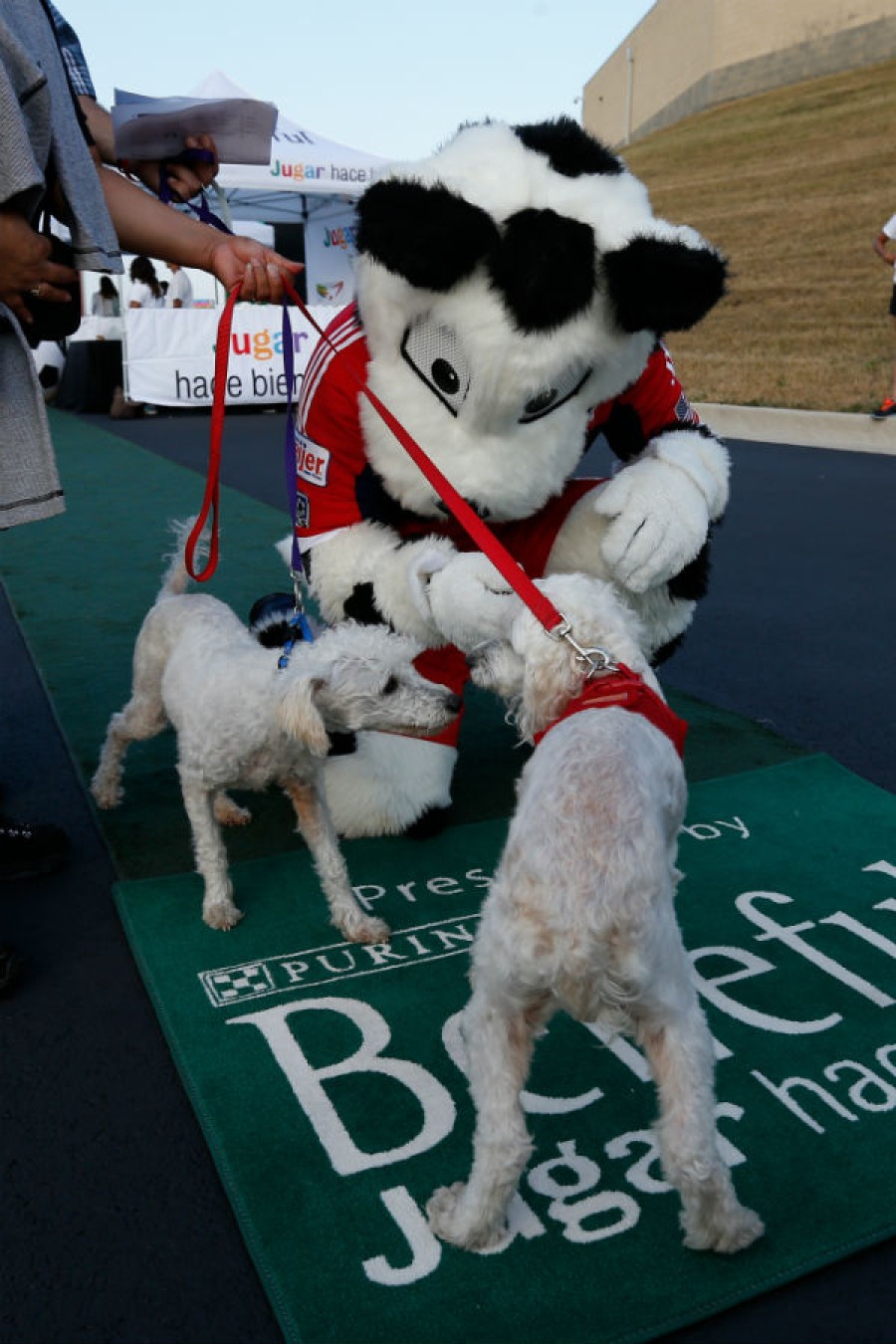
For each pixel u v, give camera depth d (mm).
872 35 23000
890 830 3482
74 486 10023
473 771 4082
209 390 15219
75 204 2484
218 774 2896
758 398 13922
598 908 1841
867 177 19156
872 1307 1886
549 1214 2053
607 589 2484
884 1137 2221
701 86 28375
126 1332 1857
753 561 6969
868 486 9539
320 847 2943
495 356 2684
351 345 3146
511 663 2408
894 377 11625
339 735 2918
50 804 3795
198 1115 2305
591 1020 1960
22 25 2377
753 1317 1868
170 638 3314
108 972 2854
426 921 3037
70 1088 2414
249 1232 2012
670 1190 2111
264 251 3170
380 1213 2053
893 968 2783
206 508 3230
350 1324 1831
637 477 3293
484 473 2973
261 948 2908
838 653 5234
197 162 3402
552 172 2717
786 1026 2557
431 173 2668
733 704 4621
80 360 16453
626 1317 1843
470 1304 1865
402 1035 2549
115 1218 2078
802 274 17578
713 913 3037
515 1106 1931
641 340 2885
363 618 3281
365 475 3332
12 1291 1925
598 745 2023
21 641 5602
